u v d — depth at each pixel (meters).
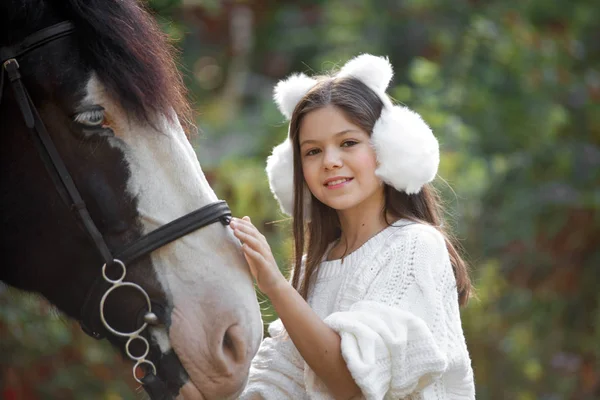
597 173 9.88
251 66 12.84
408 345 3.21
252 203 7.89
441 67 10.23
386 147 3.48
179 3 6.28
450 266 3.49
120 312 3.20
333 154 3.51
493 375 8.57
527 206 9.12
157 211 3.18
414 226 3.54
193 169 3.25
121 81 3.15
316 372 3.24
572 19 11.12
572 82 10.52
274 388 3.55
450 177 8.07
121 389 7.26
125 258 3.16
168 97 3.27
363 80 3.62
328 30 11.91
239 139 9.66
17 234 3.29
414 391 3.33
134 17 3.31
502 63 10.11
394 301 3.36
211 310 3.13
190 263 3.17
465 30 10.56
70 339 6.88
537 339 9.16
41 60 3.18
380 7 11.37
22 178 3.23
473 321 8.36
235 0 11.59
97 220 3.20
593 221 9.91
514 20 10.50
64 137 3.18
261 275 3.20
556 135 10.24
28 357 6.66
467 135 8.66
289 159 3.76
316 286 3.65
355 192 3.52
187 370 3.14
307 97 3.60
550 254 9.88
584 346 9.45
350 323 3.18
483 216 8.98
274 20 12.85
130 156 3.19
